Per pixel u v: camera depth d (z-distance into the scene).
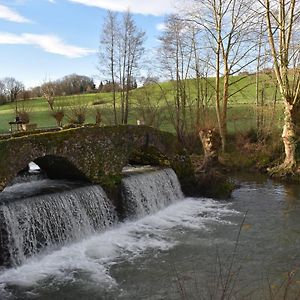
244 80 48.88
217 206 19.77
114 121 45.25
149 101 44.00
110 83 51.69
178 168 22.00
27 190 14.85
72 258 13.07
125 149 18.20
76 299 10.46
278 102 35.56
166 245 14.34
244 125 36.78
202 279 11.55
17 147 13.25
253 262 12.70
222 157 30.78
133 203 17.69
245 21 33.16
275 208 19.12
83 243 14.43
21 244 12.52
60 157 15.25
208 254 13.43
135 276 11.79
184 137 35.28
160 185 19.83
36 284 11.25
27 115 45.72
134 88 52.09
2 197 13.46
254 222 16.92
